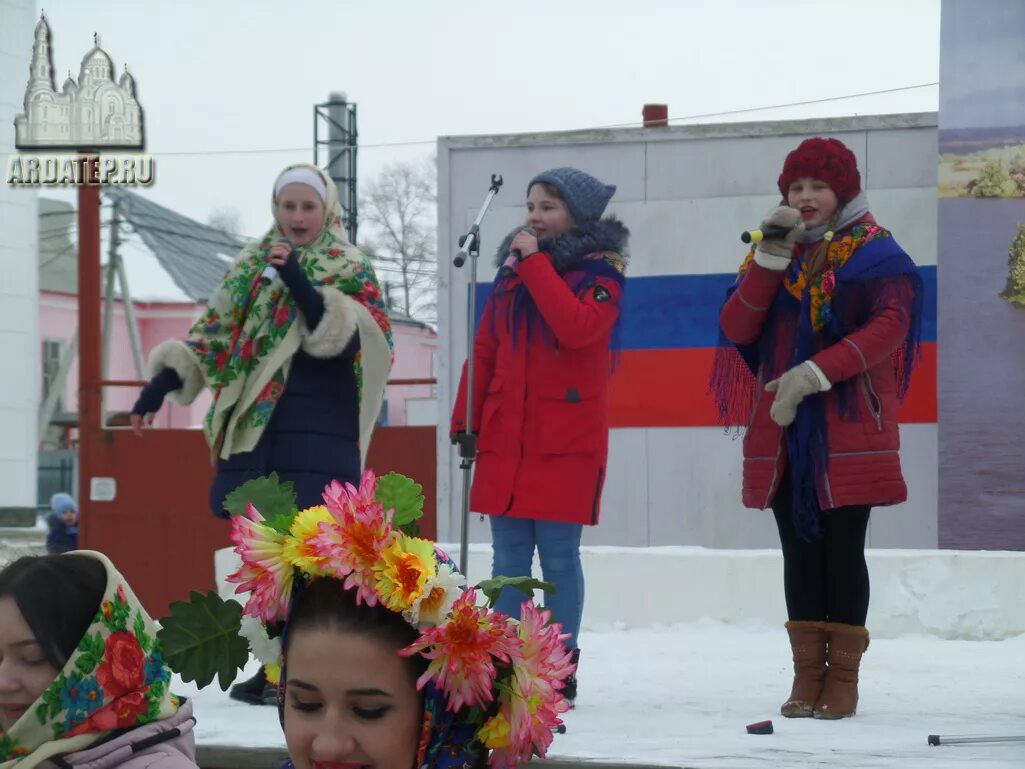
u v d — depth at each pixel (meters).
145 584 11.66
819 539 4.86
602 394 5.20
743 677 5.82
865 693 5.32
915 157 9.63
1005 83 9.41
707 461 9.96
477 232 5.47
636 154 10.09
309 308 5.13
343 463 5.26
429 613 1.79
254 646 1.92
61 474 37.66
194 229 45.78
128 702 2.64
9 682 2.59
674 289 10.02
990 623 7.19
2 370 20.33
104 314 38.31
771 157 9.90
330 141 31.64
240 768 4.38
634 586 7.70
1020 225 9.44
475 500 5.22
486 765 1.89
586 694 5.36
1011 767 3.92
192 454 11.66
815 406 4.75
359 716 1.81
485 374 5.30
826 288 4.74
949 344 9.53
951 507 9.54
